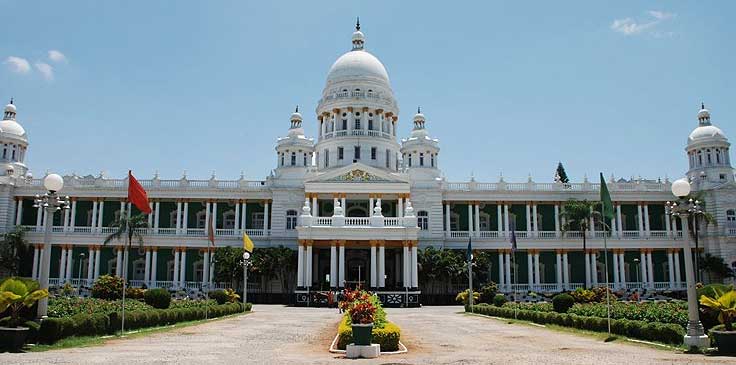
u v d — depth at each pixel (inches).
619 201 3474.4
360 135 3735.2
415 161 3639.3
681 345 1030.4
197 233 3417.8
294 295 2810.0
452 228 3543.3
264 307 2647.6
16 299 947.3
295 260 3129.9
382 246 2780.5
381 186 3223.4
